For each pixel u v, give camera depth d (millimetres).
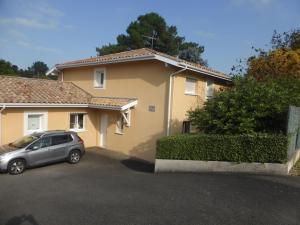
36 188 9719
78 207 7531
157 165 12133
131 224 6328
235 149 10758
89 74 19922
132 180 10445
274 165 10125
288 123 10180
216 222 6281
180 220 6441
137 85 16641
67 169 13094
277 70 18734
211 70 17375
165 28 43844
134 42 41812
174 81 15148
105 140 18766
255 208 7000
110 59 17188
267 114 10938
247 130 10852
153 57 14766
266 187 8578
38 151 12859
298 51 19188
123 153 17406
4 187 9945
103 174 11945
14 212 7418
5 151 12281
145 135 16141
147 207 7309
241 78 13250
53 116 16844
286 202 7367
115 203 7711
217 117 11930
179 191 8562
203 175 10578
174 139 11891
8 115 14750
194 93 16828
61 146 13797
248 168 10516
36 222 6684
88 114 18766
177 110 15492
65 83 20375
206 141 11297
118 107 16047
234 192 8219
